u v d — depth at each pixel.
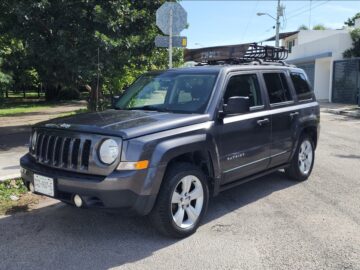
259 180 7.29
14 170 7.18
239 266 4.08
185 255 4.31
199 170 4.85
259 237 4.78
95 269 4.00
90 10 10.88
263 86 6.08
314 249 4.46
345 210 5.72
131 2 11.95
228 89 5.43
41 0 10.09
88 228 5.02
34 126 5.06
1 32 11.57
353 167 8.38
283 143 6.37
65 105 28.70
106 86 13.98
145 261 4.17
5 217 5.38
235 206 5.89
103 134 4.27
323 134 13.10
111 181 4.10
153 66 12.59
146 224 5.14
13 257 4.24
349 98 25.56
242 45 7.68
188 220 4.82
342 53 26.72
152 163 4.28
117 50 11.02
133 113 5.12
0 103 27.89
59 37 10.54
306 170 7.29
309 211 5.68
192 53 8.48
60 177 4.34
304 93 7.16
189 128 4.74
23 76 31.88
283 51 7.80
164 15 8.68
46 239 4.70
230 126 5.25
